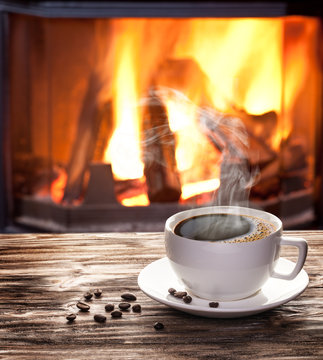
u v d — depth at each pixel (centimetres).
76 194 215
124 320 66
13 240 88
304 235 88
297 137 214
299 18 203
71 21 208
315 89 209
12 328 65
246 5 196
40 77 209
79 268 78
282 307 68
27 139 211
